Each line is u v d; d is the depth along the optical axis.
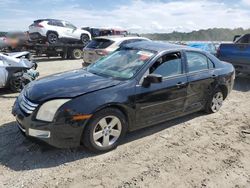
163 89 4.82
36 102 3.90
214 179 3.75
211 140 4.96
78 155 4.19
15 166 3.84
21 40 16.80
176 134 5.14
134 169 3.89
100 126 4.14
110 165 3.97
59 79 4.59
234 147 4.73
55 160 4.03
